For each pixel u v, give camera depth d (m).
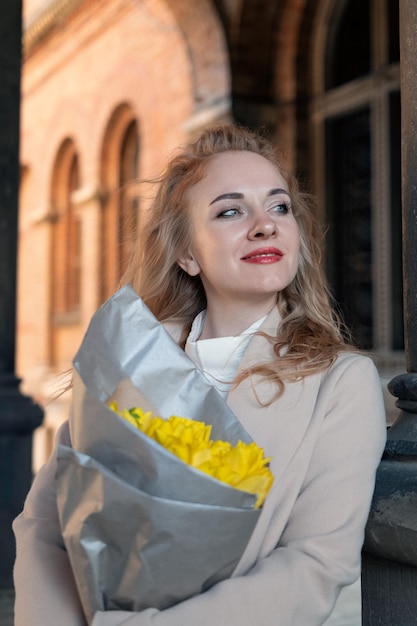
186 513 1.10
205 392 1.39
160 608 1.21
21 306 13.39
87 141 11.02
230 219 1.60
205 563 1.16
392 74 6.75
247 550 1.34
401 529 1.40
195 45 7.56
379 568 1.58
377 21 6.90
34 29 12.01
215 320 1.72
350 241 7.37
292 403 1.44
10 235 4.61
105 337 1.39
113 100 10.23
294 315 1.67
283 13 7.36
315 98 7.49
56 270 12.41
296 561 1.29
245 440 1.34
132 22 9.73
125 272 1.93
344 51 7.45
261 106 7.45
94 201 10.77
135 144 10.44
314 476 1.40
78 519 1.13
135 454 1.13
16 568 1.47
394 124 6.80
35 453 11.59
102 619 1.17
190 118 8.30
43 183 12.54
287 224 1.61
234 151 1.69
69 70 11.54
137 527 1.11
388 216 6.73
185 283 1.89
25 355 13.12
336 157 7.50
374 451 1.40
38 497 1.58
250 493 1.14
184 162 1.74
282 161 1.82
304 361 1.49
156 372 1.39
